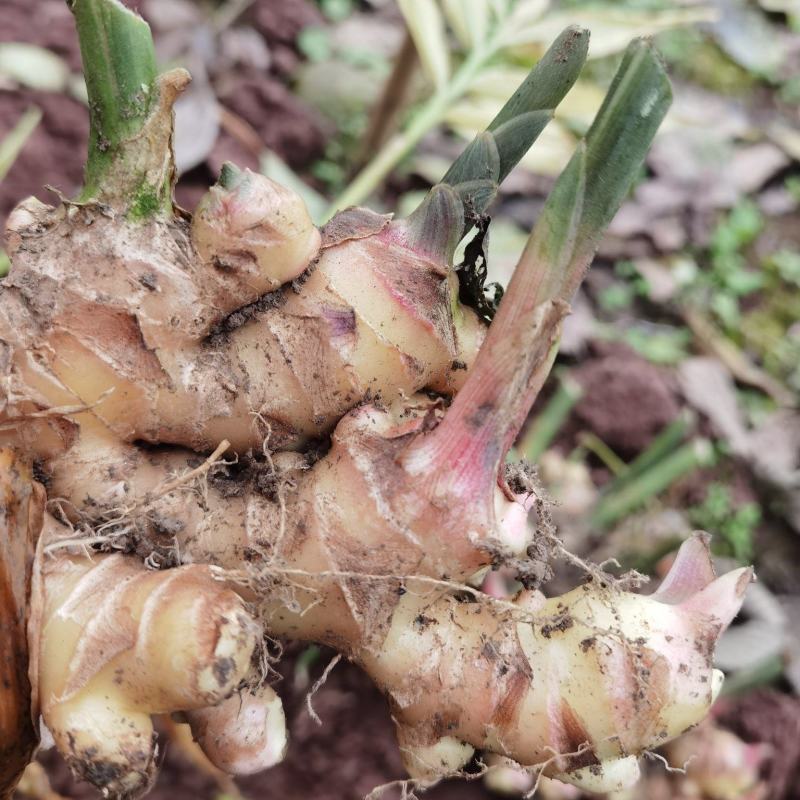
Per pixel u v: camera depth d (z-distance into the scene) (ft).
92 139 1.17
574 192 1.11
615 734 1.19
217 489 1.23
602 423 2.73
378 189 3.12
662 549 2.28
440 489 1.16
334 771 2.07
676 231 3.30
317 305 1.20
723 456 2.80
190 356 1.20
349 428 1.19
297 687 2.09
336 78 3.41
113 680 1.12
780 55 3.93
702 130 3.53
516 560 1.19
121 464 1.21
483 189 1.22
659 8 3.93
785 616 2.50
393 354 1.21
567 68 1.19
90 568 1.16
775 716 2.27
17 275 1.18
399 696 1.22
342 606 1.19
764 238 3.37
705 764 2.13
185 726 1.74
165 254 1.18
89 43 1.14
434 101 1.96
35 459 1.20
